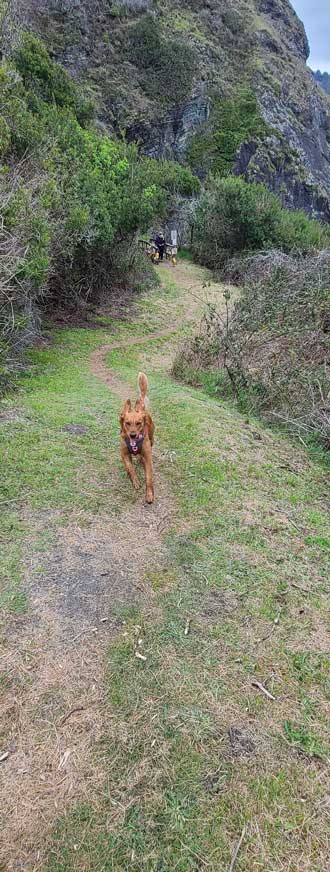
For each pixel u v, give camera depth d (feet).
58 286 48.62
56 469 17.83
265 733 9.04
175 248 91.04
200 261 93.20
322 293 29.37
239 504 16.84
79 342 41.86
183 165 144.97
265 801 7.95
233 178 99.25
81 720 9.07
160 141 140.67
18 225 29.86
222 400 29.32
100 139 65.82
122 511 16.12
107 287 58.29
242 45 193.06
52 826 7.49
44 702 9.34
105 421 23.48
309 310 29.07
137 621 11.46
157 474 18.88
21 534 14.03
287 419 24.98
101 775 8.19
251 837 7.47
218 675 10.18
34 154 38.60
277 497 17.87
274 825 7.64
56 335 42.70
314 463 21.71
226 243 89.45
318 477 20.29
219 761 8.48
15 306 32.07
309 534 15.72
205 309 56.95
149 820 7.59
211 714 9.32
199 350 35.42
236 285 73.56
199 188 109.19
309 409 25.09
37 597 11.84
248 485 18.33
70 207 41.32
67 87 73.05
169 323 52.65
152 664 10.32
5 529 14.14
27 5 120.78
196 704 9.50
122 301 57.52
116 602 11.98
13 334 30.63
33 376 30.30
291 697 9.82
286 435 24.47
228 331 31.65
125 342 44.27
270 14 233.76
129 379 32.53
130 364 37.68
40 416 22.36
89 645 10.67
